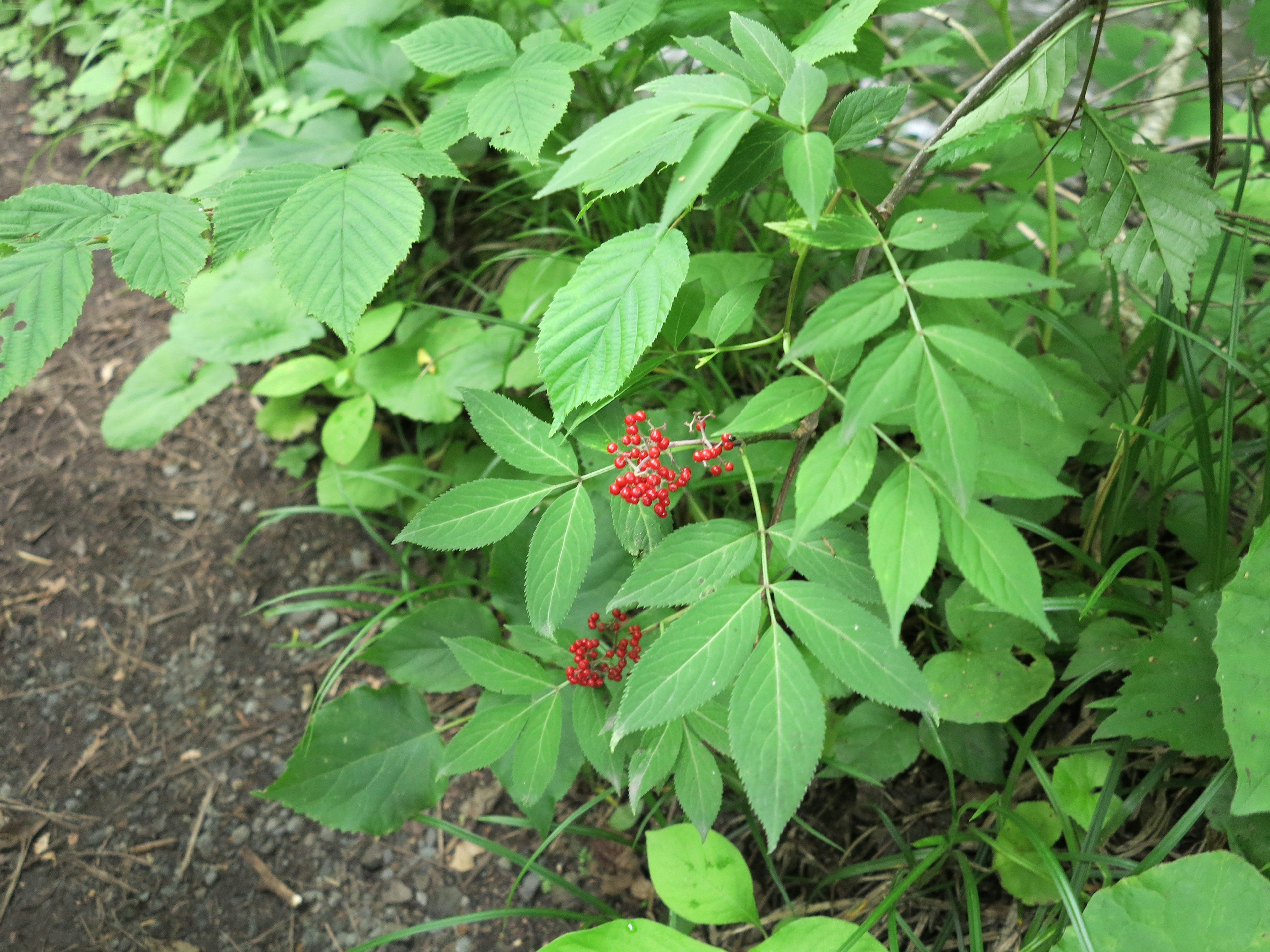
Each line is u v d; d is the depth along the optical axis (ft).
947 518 1.39
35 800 2.55
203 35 4.09
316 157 2.99
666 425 2.10
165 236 1.73
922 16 3.48
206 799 2.58
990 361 1.31
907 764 2.21
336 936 2.39
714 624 1.49
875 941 1.86
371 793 2.29
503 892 2.46
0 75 4.53
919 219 1.46
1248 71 2.75
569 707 2.23
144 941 2.35
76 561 2.97
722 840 2.07
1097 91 3.27
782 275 2.83
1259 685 1.65
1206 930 1.71
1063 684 2.34
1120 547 2.48
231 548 3.03
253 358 3.00
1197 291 2.59
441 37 2.05
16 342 1.64
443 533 1.72
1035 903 2.05
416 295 3.36
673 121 1.41
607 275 1.52
